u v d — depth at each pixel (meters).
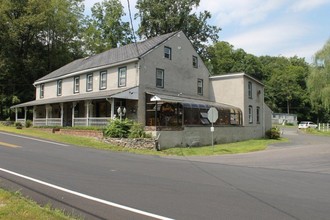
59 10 51.00
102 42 53.59
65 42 53.53
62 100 31.19
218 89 36.12
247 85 35.81
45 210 6.32
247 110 35.53
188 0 50.56
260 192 8.86
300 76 97.00
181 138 25.70
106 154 17.38
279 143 29.81
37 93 41.34
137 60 28.02
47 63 49.56
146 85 28.61
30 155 15.26
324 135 46.31
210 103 31.88
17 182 9.30
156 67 29.84
